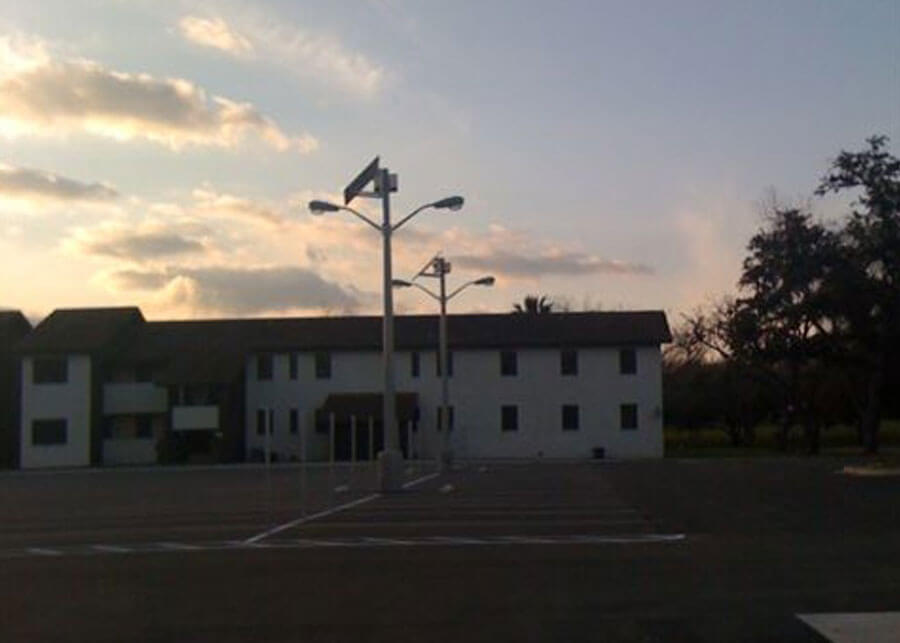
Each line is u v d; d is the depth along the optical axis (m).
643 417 86.31
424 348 87.06
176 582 18.91
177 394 83.75
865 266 58.91
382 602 16.39
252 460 85.75
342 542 24.67
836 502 34.88
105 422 85.75
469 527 27.78
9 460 85.81
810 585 17.22
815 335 66.50
